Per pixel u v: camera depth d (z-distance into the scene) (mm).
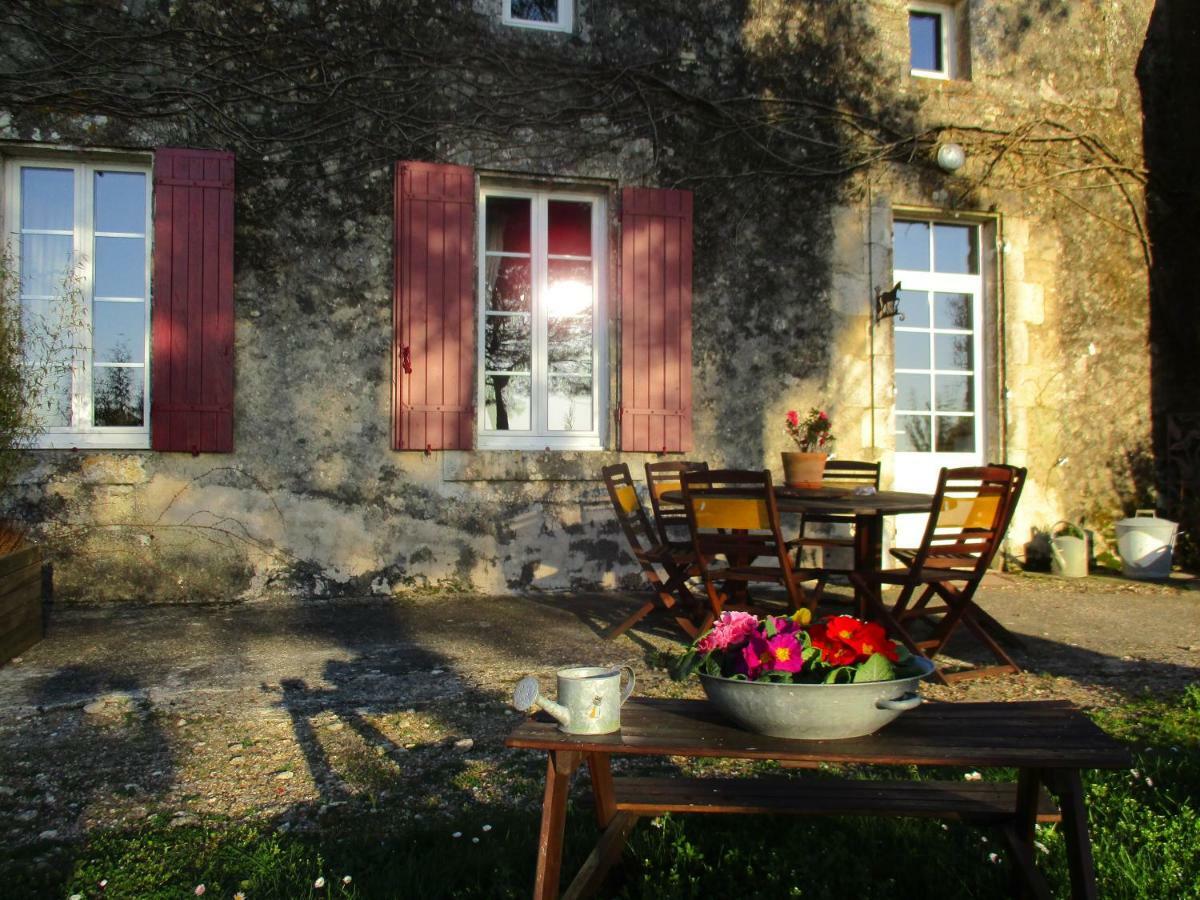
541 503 6121
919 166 6891
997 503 4242
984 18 7059
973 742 1911
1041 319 7109
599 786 2225
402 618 5301
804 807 2225
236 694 3789
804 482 4898
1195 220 7441
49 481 5414
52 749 3170
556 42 6234
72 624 5027
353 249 5891
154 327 5555
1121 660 4398
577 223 6473
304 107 5844
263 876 2229
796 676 1952
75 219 5664
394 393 5871
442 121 6035
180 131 5656
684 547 5027
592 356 6441
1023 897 2094
